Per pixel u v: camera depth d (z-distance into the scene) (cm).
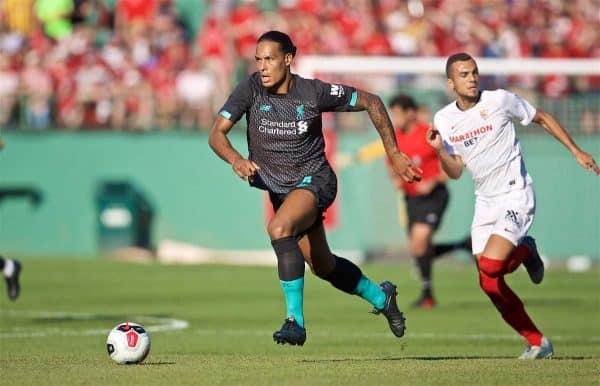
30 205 9812
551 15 10806
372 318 5641
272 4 10700
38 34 10600
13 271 4847
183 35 10656
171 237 9800
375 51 10431
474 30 10644
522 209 3675
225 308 6125
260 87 3122
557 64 8075
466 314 5847
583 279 8306
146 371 2875
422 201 6159
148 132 9831
